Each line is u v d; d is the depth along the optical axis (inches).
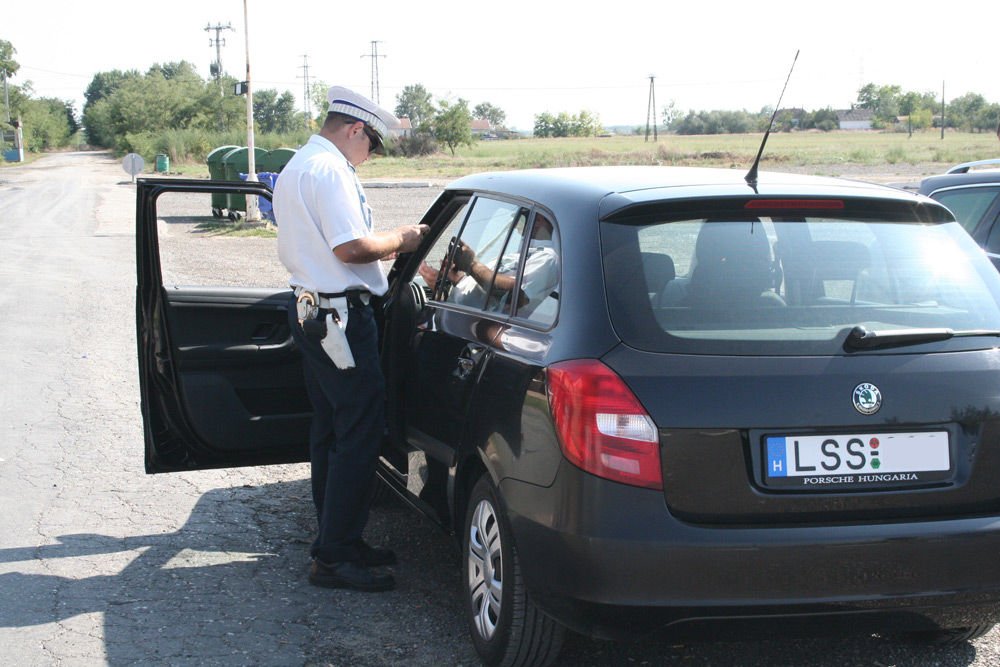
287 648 146.4
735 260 125.5
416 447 162.9
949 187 279.4
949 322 125.0
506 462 127.4
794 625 116.7
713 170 155.3
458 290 159.2
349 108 163.2
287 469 240.5
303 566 179.3
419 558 183.3
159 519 203.2
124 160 1241.4
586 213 130.0
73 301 510.6
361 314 161.5
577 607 116.1
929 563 116.6
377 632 152.3
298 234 159.6
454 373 147.6
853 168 2137.1
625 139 5625.0
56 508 208.4
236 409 185.8
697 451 113.2
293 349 194.1
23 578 171.8
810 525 114.7
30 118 5733.3
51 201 1504.7
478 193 167.9
